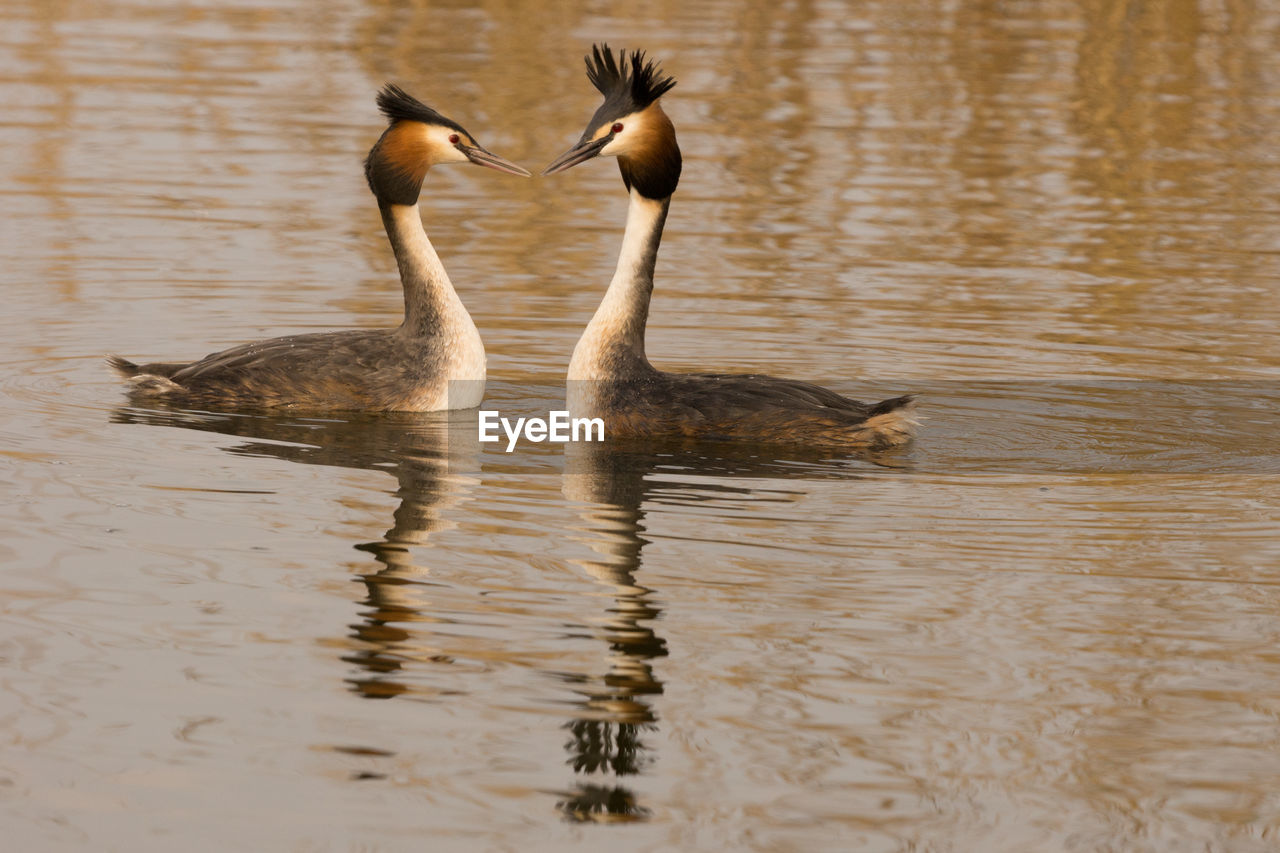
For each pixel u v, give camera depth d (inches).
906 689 343.3
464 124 997.2
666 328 671.8
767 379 546.3
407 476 485.7
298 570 402.6
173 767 307.0
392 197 572.4
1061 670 353.1
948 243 822.5
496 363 628.1
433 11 1397.6
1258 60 1277.1
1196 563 416.2
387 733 320.8
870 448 519.5
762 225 850.1
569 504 459.8
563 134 981.8
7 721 322.3
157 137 994.7
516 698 335.6
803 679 346.6
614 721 327.0
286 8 1418.6
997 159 998.4
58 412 546.0
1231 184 957.2
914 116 1090.7
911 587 397.7
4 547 412.8
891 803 300.0
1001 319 693.3
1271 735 326.3
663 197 548.7
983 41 1322.6
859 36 1331.2
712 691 340.5
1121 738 324.5
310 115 1054.4
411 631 366.6
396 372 564.4
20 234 794.8
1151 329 681.0
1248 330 680.4
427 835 286.7
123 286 719.7
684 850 283.9
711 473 493.7
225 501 456.1
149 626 366.6
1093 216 882.8
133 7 1414.9
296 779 303.9
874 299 721.6
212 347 639.8
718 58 1230.9
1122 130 1075.3
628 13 1397.6
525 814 293.6
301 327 670.5
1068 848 286.7
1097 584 401.1
